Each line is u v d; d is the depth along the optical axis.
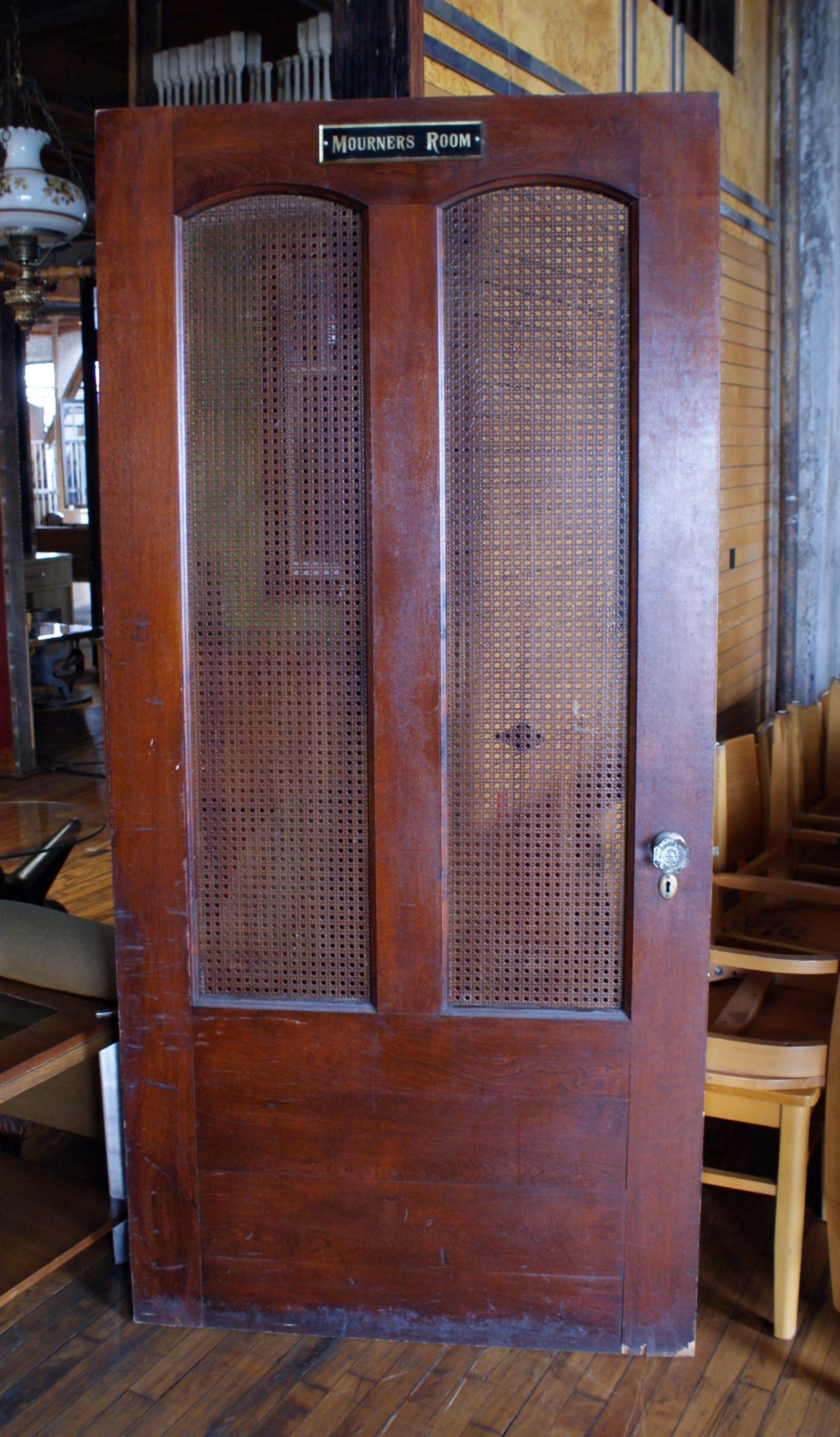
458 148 1.96
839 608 5.93
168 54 4.22
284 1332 2.34
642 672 2.05
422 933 2.15
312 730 2.15
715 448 2.00
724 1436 2.06
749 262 5.55
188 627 2.14
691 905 2.11
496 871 2.15
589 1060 2.17
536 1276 2.26
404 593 2.07
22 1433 2.08
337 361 2.06
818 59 5.45
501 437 2.04
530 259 2.00
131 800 2.18
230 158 2.00
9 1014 2.55
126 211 2.03
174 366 2.06
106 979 2.51
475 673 2.10
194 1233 2.31
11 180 3.82
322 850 2.19
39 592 9.98
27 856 3.57
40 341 16.66
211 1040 2.23
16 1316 2.40
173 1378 2.21
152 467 2.09
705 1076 2.22
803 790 4.05
